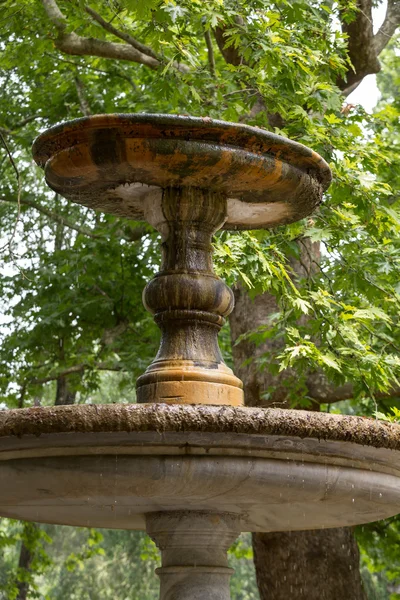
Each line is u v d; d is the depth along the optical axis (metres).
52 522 4.96
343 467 3.76
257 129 3.90
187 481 3.53
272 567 9.02
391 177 9.79
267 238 7.40
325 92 7.75
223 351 12.74
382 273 7.90
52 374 13.28
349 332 7.02
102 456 3.49
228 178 4.12
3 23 9.26
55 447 3.49
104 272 12.57
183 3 7.19
